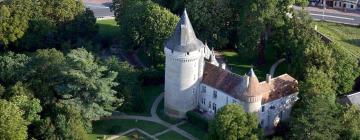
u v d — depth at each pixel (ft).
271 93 544.62
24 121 501.56
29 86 546.26
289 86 556.92
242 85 527.40
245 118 496.23
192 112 564.30
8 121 480.64
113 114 574.15
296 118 508.94
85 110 529.04
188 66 545.03
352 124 501.56
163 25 652.89
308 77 551.59
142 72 631.15
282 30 651.25
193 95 566.77
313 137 488.02
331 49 594.24
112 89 570.87
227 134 492.54
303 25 636.07
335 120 496.23
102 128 554.05
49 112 537.24
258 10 645.51
